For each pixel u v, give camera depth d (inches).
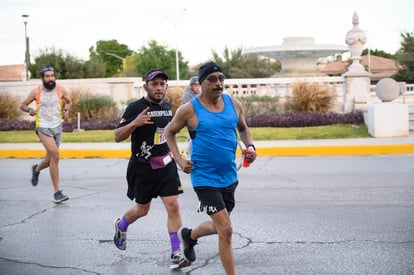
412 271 261.4
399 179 500.7
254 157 248.5
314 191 456.8
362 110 876.0
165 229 350.3
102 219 381.4
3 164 673.0
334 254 289.9
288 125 884.0
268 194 449.1
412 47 2139.5
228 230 235.9
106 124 952.3
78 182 533.0
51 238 335.9
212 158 239.9
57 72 2073.1
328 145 697.0
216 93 239.3
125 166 635.5
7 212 407.8
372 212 378.6
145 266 280.4
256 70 2573.8
